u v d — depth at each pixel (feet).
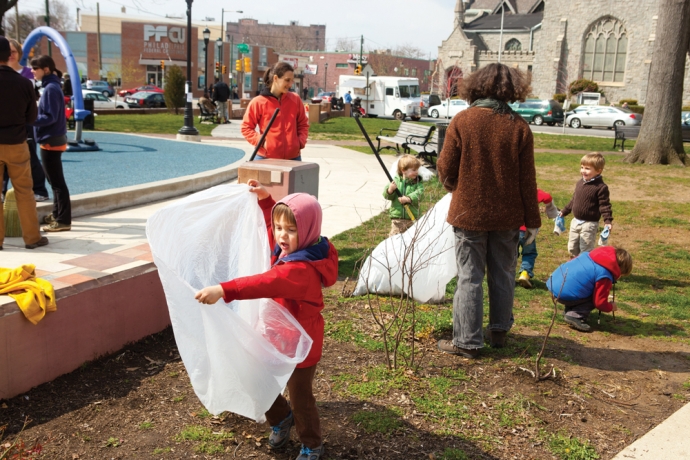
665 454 9.61
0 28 72.18
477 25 224.94
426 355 13.05
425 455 9.45
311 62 327.06
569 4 168.55
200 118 89.40
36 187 23.45
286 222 8.43
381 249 16.55
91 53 231.91
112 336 12.14
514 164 12.26
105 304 11.87
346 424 10.23
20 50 19.10
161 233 8.75
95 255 13.57
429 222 15.98
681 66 52.90
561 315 15.87
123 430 9.77
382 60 315.17
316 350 8.89
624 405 11.27
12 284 10.58
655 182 42.98
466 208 12.44
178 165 38.22
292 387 8.95
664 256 22.86
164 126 77.87
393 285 16.38
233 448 9.50
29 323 10.36
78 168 34.76
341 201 30.32
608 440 10.09
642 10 158.20
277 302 8.84
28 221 17.34
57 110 18.95
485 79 12.40
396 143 50.80
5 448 9.01
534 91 179.42
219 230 9.32
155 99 127.34
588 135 94.79
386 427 10.11
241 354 8.38
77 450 9.16
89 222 22.08
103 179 30.73
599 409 11.07
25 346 10.36
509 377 12.13
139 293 12.71
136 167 36.32
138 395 10.83
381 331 14.10
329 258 8.87
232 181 34.30
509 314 13.32
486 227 12.44
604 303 14.67
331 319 14.74
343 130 84.23
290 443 9.77
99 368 11.64
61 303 10.91
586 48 168.45
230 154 46.70
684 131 88.43
